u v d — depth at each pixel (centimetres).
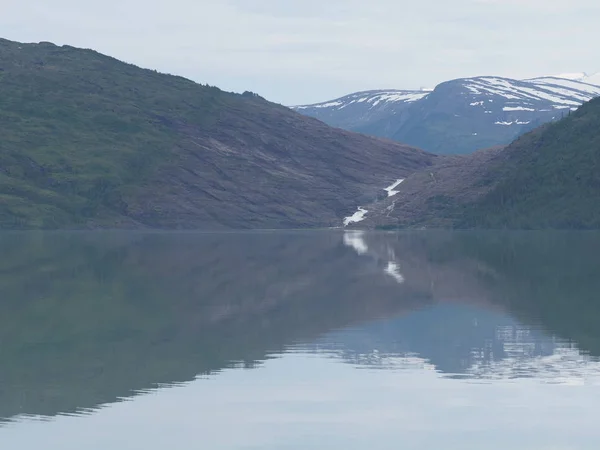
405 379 4028
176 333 5300
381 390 3828
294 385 3931
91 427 3312
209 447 3100
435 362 4384
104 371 4222
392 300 6800
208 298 6975
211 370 4238
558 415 3431
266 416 3450
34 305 6512
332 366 4312
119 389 3875
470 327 5431
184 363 4406
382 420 3391
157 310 6278
